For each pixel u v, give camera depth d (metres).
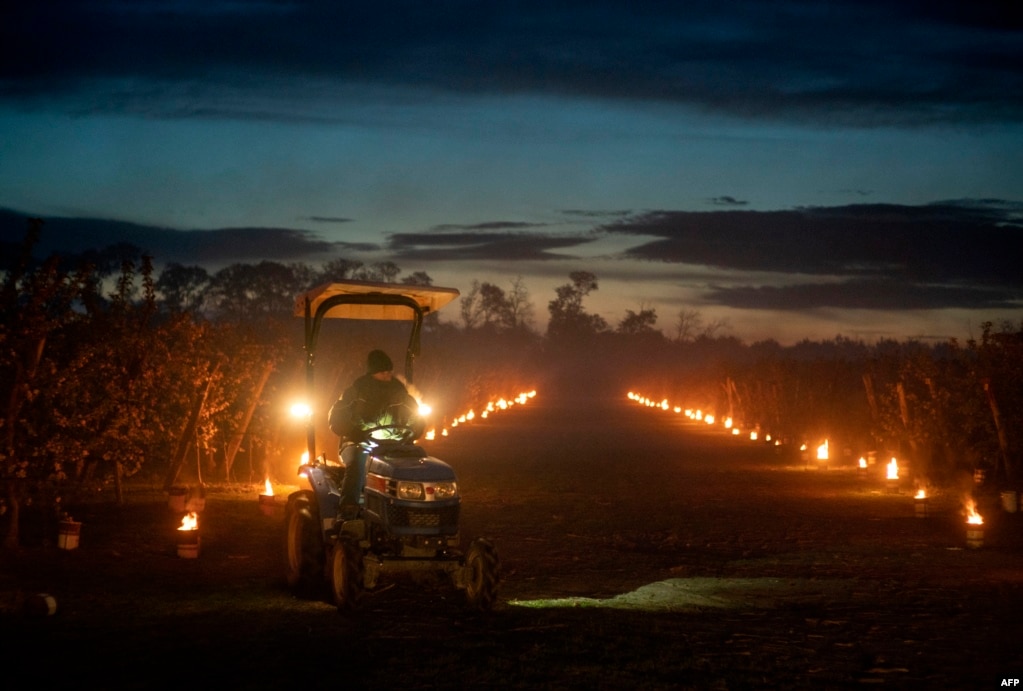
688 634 9.09
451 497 9.97
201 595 10.34
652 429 44.50
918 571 12.46
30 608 9.12
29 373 12.49
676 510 18.36
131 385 15.78
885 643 8.95
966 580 11.88
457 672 7.73
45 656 7.86
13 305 12.31
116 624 8.95
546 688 7.41
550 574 12.16
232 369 19.80
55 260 12.55
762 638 9.03
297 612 9.66
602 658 8.21
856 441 29.62
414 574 11.12
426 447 32.66
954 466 22.45
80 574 11.14
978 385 21.23
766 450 33.00
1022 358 20.45
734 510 18.39
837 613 10.10
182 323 17.69
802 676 7.91
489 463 27.56
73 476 17.33
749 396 42.41
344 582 9.58
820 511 18.27
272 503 16.25
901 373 24.25
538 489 21.58
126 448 15.19
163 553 12.61
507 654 8.27
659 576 12.11
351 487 10.54
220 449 21.69
